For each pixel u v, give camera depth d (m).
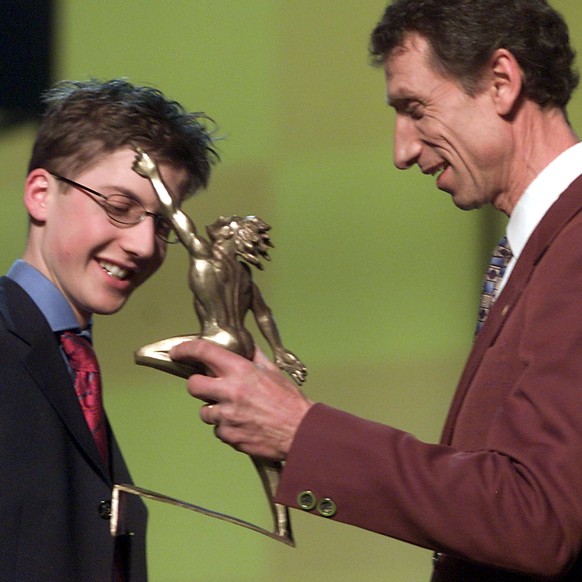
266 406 4.82
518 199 5.37
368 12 12.16
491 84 5.25
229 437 4.89
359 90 12.20
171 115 6.30
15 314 5.98
